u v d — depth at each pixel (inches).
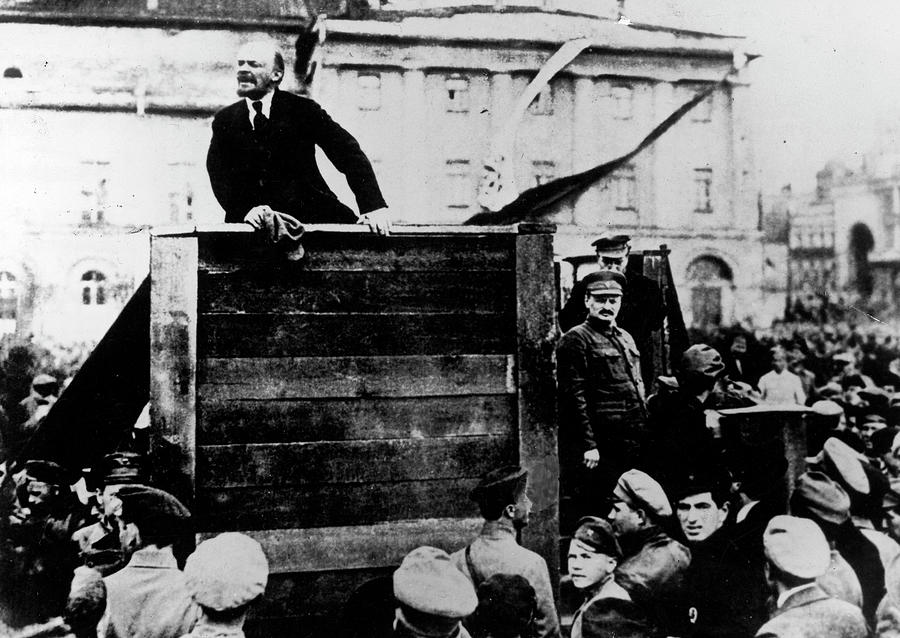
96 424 146.6
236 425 139.5
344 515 140.9
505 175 164.2
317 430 140.8
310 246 141.9
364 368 142.0
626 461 158.6
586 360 159.6
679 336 167.2
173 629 140.1
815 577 164.6
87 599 142.3
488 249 145.6
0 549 144.3
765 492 165.3
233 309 140.1
